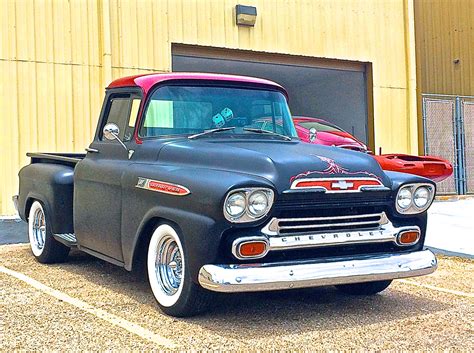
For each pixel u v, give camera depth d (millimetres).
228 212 3842
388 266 4305
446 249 7348
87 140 10586
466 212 10820
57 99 10352
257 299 4957
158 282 4465
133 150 4965
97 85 10695
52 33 10344
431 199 4695
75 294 5023
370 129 13742
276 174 4066
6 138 9906
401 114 14016
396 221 4582
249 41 12211
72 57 10500
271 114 5352
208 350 3662
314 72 14789
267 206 3930
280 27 12547
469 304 4910
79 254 6918
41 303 4715
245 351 3656
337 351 3699
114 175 4941
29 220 6672
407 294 5262
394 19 13945
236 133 5035
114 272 5941
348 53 13359
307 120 10688
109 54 10703
